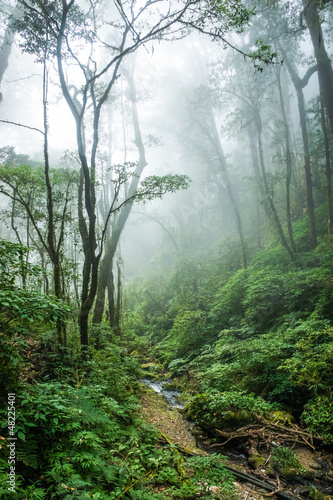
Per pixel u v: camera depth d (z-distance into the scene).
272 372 6.82
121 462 3.39
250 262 16.12
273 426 5.26
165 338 13.52
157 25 5.89
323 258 10.52
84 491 2.69
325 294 8.30
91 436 3.29
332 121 12.80
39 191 7.82
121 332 12.80
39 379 5.02
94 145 6.93
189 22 5.52
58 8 7.64
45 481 2.83
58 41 5.93
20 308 3.32
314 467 4.35
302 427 5.34
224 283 15.10
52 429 3.07
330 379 5.68
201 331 11.33
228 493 3.63
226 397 5.74
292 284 9.80
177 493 3.32
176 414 6.44
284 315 9.26
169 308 16.61
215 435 5.43
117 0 6.09
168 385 8.67
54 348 6.22
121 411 4.36
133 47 6.26
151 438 4.86
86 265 7.02
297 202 16.88
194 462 3.84
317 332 6.72
